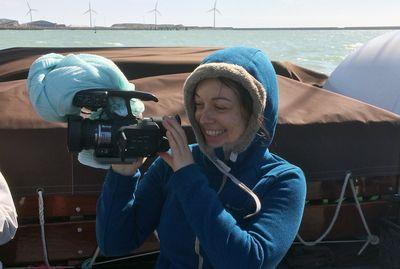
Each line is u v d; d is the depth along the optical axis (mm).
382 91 5285
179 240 1874
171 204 1916
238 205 1808
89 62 1836
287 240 1714
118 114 1772
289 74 5594
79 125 1713
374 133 3570
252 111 1724
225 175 1845
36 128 3135
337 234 3645
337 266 3607
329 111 3633
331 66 22516
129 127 1700
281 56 28781
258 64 1778
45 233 3221
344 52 33438
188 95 1789
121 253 2043
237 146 1779
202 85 1736
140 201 2021
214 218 1639
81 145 1722
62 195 3189
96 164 1900
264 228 1695
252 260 1621
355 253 3662
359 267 3602
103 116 1782
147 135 1713
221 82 1700
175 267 1893
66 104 1757
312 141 3467
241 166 1853
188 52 6035
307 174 3465
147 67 4656
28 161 3121
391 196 3662
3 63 5352
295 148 3438
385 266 3527
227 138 1772
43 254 3219
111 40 70062
